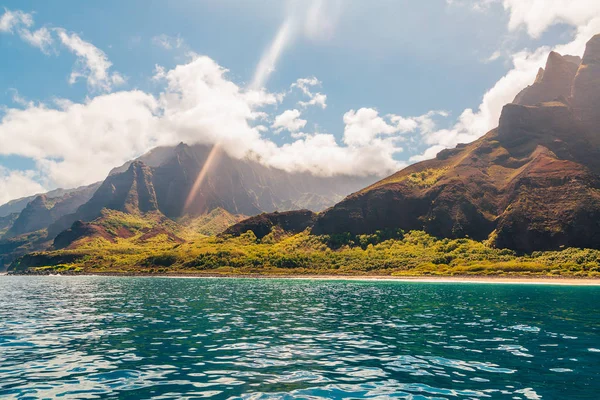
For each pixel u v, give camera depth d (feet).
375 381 51.39
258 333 88.89
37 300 191.62
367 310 138.00
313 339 81.56
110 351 69.67
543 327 97.91
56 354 67.41
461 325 101.60
